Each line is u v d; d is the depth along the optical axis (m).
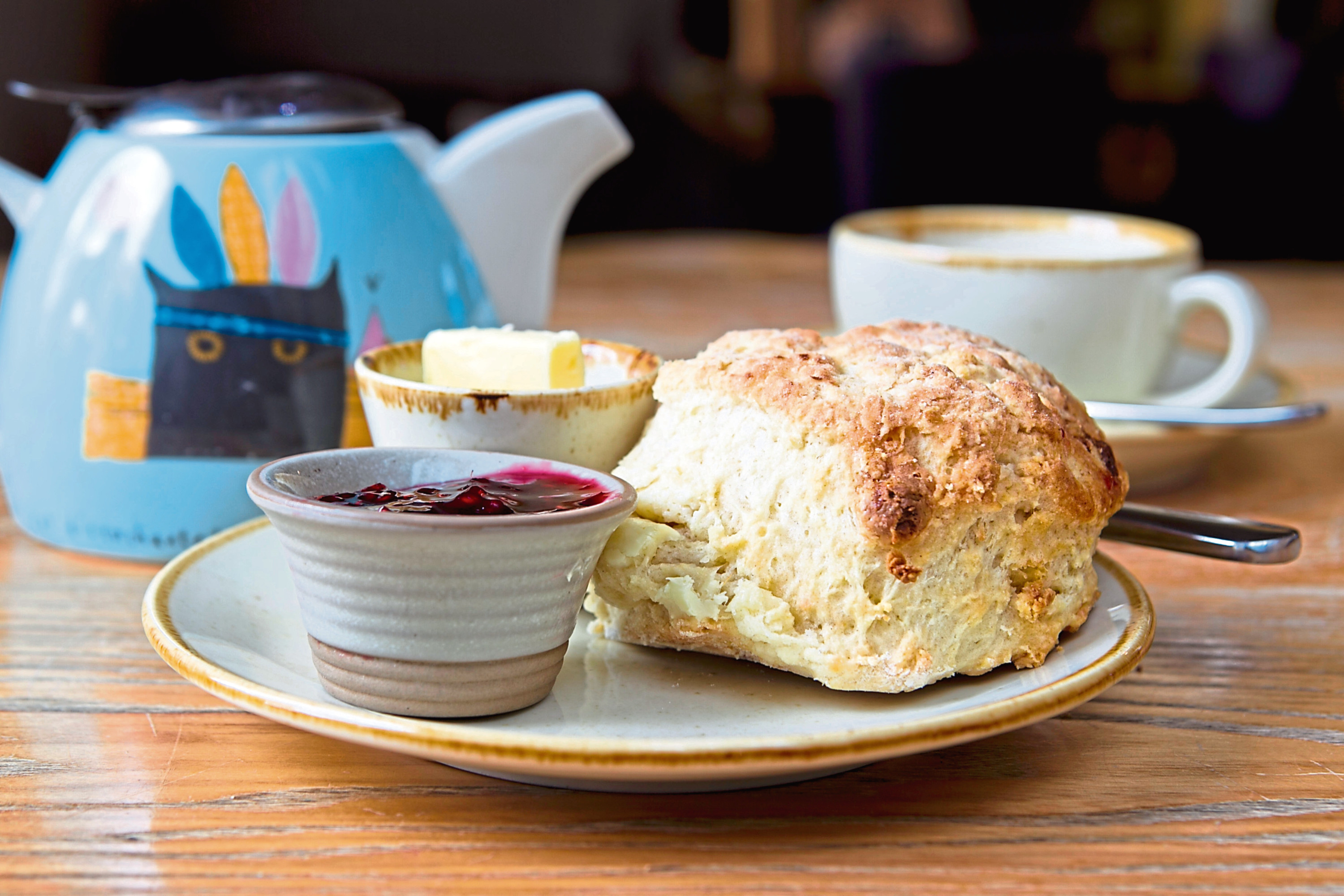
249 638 0.49
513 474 0.49
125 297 0.55
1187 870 0.44
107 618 0.54
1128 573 0.52
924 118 1.72
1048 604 0.49
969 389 0.49
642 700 0.48
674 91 1.71
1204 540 0.51
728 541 0.49
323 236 0.55
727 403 0.50
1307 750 0.48
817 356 0.50
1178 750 0.48
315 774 0.47
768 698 0.48
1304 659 0.52
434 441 0.51
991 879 0.44
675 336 0.80
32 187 0.58
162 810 0.45
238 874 0.43
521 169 0.59
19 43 1.43
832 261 0.70
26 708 0.49
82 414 0.55
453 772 0.47
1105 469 0.50
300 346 0.55
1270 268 1.14
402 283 0.56
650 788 0.46
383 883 0.43
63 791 0.46
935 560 0.48
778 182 1.73
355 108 0.58
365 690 0.46
